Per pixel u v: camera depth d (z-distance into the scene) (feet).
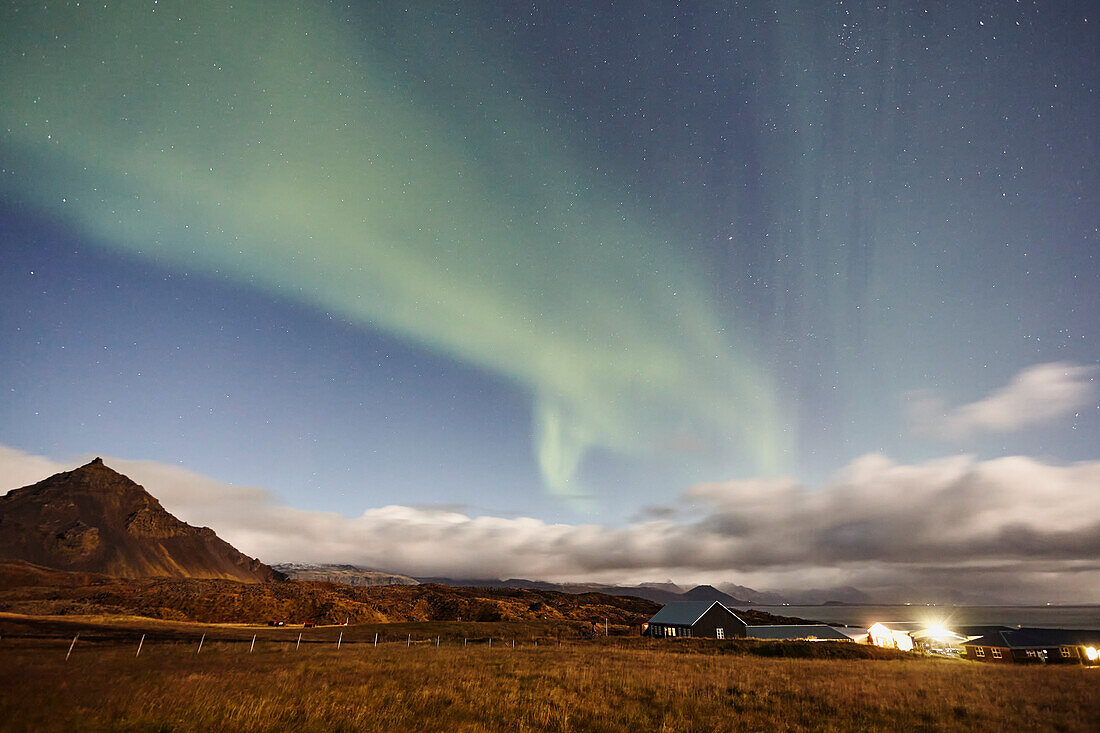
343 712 50.11
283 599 400.88
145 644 144.36
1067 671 111.75
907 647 208.13
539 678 77.87
